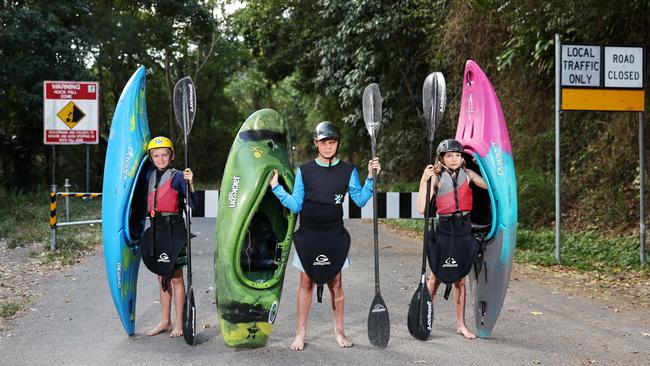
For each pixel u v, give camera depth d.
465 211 4.82
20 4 15.98
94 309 5.86
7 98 17.06
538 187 10.79
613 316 5.61
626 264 7.80
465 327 5.07
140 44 23.05
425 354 4.54
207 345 4.80
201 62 32.81
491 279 4.91
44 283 6.97
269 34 22.47
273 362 4.37
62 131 10.20
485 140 5.09
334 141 4.57
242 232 4.65
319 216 4.55
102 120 23.88
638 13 9.65
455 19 12.28
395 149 17.61
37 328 5.23
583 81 7.80
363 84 15.28
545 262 8.11
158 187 4.83
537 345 4.75
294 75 26.61
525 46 10.92
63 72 16.09
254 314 4.63
